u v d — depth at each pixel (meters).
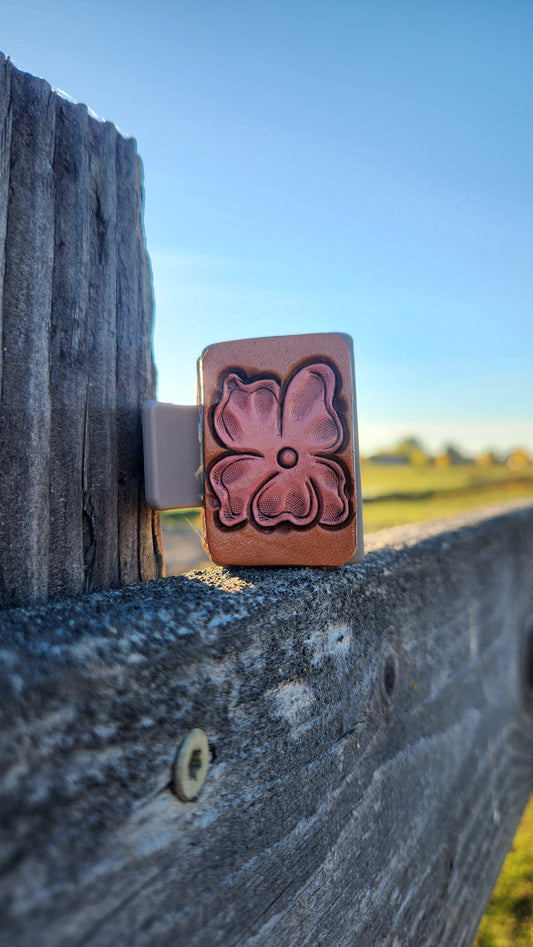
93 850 0.06
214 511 0.11
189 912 0.07
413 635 0.14
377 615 0.12
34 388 0.09
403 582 0.14
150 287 0.12
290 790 0.09
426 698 0.15
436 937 0.14
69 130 0.10
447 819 0.16
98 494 0.11
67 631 0.07
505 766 0.22
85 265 0.10
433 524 0.22
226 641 0.08
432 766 0.15
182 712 0.08
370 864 0.11
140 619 0.08
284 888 0.09
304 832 0.09
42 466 0.09
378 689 0.12
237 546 0.11
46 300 0.10
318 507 0.11
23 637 0.07
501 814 0.21
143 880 0.07
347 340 0.11
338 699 0.11
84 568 0.10
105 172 0.11
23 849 0.06
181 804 0.07
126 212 0.12
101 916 0.06
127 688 0.07
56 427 0.10
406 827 0.13
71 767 0.06
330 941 0.10
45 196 0.10
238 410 0.11
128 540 0.11
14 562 0.09
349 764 0.11
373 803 0.12
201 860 0.08
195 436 0.12
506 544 0.24
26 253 0.09
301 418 0.11
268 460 0.11
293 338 0.11
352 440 0.11
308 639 0.10
